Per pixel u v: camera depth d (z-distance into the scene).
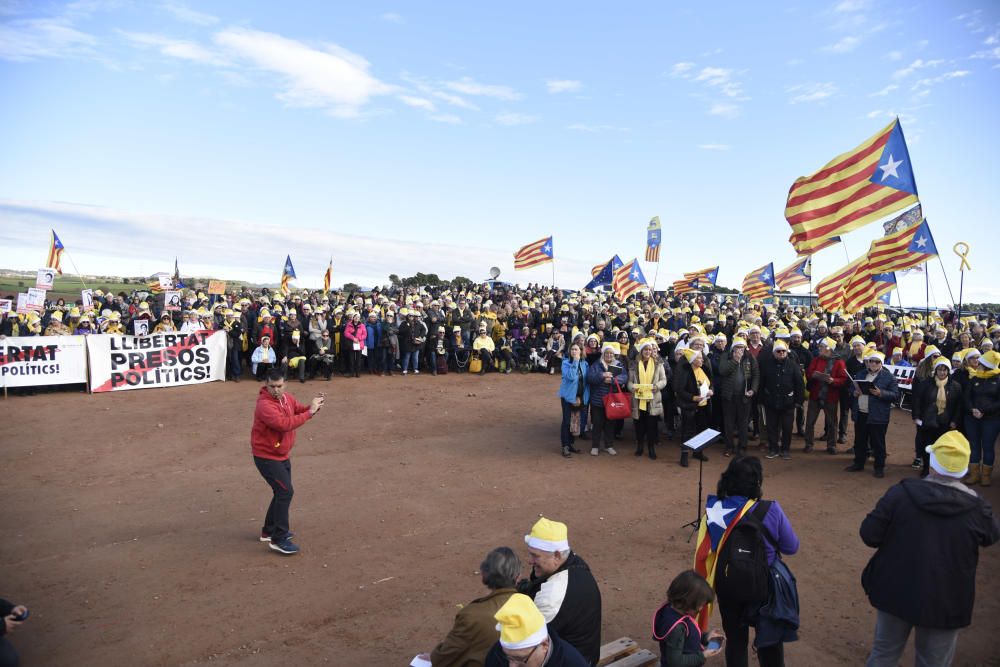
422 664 4.44
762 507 4.57
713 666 5.59
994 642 5.94
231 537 8.16
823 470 11.57
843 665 5.53
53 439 12.59
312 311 20.47
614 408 11.92
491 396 17.80
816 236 12.33
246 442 12.62
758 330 13.12
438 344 21.03
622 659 5.32
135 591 6.68
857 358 12.47
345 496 9.76
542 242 29.33
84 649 5.61
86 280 45.75
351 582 6.96
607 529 8.62
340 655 5.59
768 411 12.34
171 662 5.45
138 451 11.91
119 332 19.55
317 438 13.11
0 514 8.81
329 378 19.20
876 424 11.00
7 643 4.76
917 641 4.45
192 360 18.22
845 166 12.05
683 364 12.02
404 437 13.36
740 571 4.37
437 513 9.11
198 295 25.17
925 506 4.26
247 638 5.83
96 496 9.59
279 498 7.59
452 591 6.79
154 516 8.84
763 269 31.70
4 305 20.00
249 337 19.44
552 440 13.45
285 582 6.94
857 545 8.18
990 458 10.58
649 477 11.01
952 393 10.78
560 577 4.01
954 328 19.70
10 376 16.03
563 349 21.31
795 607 4.47
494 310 24.00
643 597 6.70
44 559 7.43
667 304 29.53
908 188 11.32
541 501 9.69
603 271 33.31
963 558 4.22
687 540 8.26
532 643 2.88
